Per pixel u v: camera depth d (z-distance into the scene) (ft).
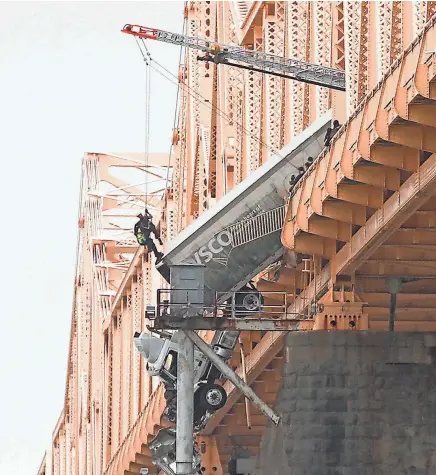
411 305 277.85
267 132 356.59
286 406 265.54
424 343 263.08
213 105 401.49
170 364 289.12
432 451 260.83
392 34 250.57
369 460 260.83
